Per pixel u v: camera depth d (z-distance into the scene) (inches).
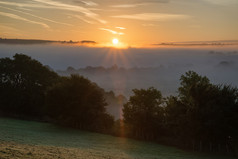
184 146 1460.4
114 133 1866.4
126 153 1112.2
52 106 2130.9
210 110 1279.5
